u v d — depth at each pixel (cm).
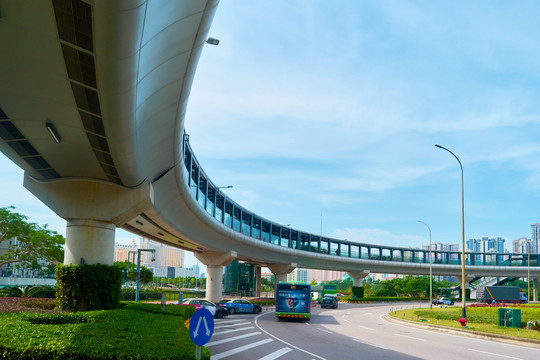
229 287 8594
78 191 2498
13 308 2156
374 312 5459
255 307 4678
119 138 1722
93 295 2358
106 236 2542
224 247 6134
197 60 1550
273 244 7269
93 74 1255
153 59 1299
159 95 1614
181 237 4853
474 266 10212
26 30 1081
